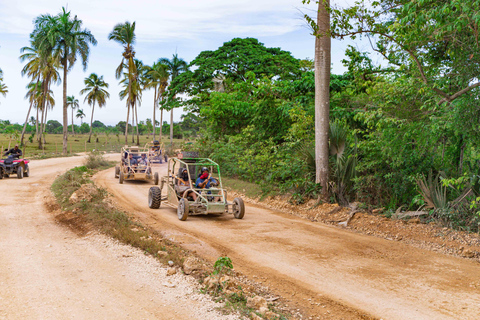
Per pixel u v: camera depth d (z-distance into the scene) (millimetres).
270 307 4895
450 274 6352
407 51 9070
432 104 9758
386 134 10469
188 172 11133
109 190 16000
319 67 12172
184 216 10258
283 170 14250
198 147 22984
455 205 9242
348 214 10719
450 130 9695
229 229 9438
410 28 8141
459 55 8555
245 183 17109
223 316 4410
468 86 8469
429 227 9008
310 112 16406
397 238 8688
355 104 15672
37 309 4434
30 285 5199
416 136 10320
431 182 9805
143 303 4734
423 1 7098
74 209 10492
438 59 9352
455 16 7266
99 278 5570
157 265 6207
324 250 7707
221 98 22406
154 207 12109
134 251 6949
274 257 7168
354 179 11375
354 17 8984
